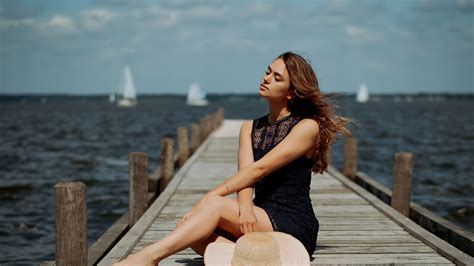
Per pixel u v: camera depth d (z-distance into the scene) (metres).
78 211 3.93
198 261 4.51
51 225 10.52
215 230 4.16
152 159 21.50
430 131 40.47
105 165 19.34
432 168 19.30
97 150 24.91
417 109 108.56
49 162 20.12
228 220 3.95
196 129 15.60
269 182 4.11
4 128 41.09
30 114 73.81
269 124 4.25
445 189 14.61
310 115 4.09
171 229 5.82
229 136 19.14
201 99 151.75
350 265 4.43
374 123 52.09
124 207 12.05
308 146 4.00
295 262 3.70
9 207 12.11
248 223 3.88
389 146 28.12
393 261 4.54
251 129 4.32
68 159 21.08
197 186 8.86
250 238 3.65
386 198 7.98
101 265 4.34
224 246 3.86
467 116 71.94
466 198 13.32
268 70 4.14
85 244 3.98
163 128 43.00
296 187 4.08
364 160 22.02
